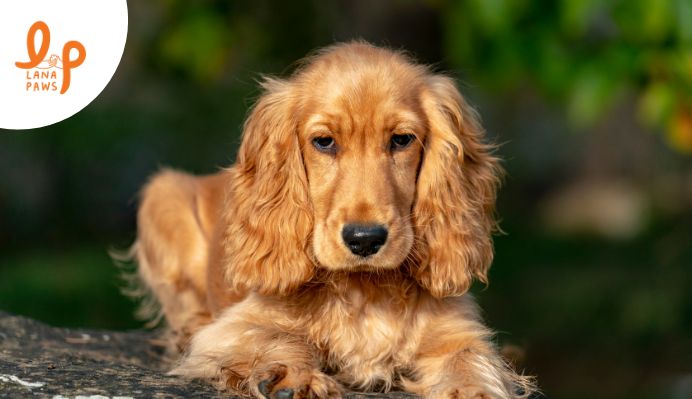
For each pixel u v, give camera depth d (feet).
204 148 51.16
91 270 45.06
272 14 34.88
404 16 34.76
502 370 16.34
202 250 21.26
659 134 62.80
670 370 38.65
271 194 16.88
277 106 17.08
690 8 27.25
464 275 16.96
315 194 16.39
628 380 38.06
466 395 14.90
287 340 16.26
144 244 22.72
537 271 50.65
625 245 53.31
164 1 33.76
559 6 28.30
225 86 50.47
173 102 51.93
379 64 16.81
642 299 42.78
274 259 16.75
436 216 16.83
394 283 16.76
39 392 14.66
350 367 16.90
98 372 16.10
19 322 21.56
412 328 16.97
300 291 16.96
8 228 50.26
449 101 17.30
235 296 18.94
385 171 16.03
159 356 20.93
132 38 47.16
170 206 21.85
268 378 14.71
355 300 16.78
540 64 28.63
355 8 36.78
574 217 62.69
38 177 51.29
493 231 18.34
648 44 28.37
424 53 34.76
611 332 41.63
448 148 16.92
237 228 17.28
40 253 48.91
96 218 52.24
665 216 53.47
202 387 15.58
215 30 33.32
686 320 41.39
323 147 16.34
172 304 21.93
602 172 68.18
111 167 52.34
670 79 28.12
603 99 28.30
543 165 70.18
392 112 16.14
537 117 69.41
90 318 39.24
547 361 39.65
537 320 43.16
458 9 28.60
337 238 15.62
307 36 35.53
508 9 27.04
